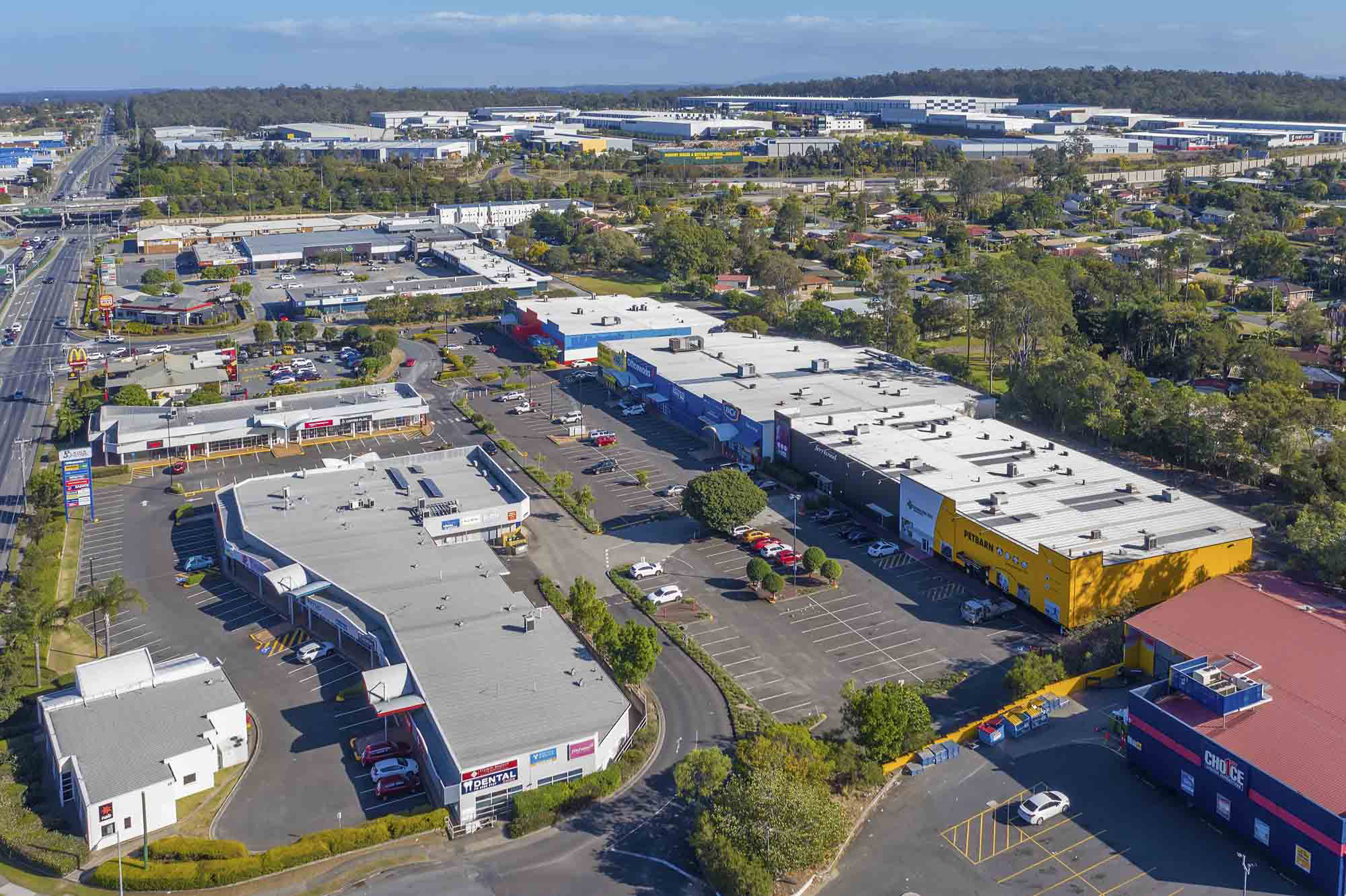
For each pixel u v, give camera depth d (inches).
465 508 5017.2
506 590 4222.4
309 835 2977.4
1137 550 4239.7
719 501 4933.6
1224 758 2977.4
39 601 4197.8
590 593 4092.0
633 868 2903.5
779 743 3085.6
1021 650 3998.5
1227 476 5718.5
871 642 4094.5
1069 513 4630.9
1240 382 7485.2
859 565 4758.9
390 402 6811.0
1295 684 3265.3
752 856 2765.7
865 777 3174.2
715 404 6382.9
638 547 4987.7
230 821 3117.6
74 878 2893.7
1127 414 6190.9
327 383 7628.0
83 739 3265.3
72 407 6929.1
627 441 6530.5
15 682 3673.7
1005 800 3159.5
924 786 3225.9
